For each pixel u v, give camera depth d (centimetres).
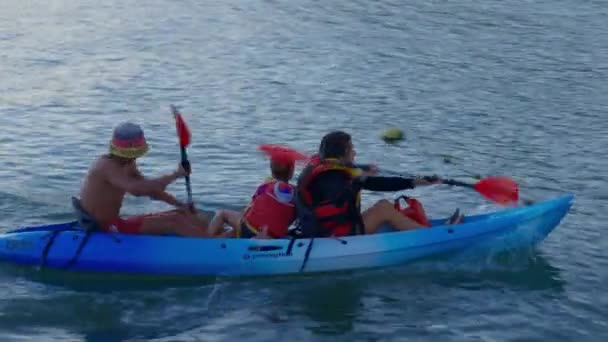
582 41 3031
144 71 2548
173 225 1362
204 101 2311
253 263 1334
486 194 1399
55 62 2598
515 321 1243
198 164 1873
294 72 2597
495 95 2442
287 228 1366
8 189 1673
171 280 1338
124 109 2223
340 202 1341
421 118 2238
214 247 1332
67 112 2178
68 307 1251
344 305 1276
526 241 1425
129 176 1313
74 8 3266
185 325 1212
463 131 2148
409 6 3475
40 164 1825
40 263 1344
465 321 1240
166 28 3044
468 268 1393
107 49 2758
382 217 1387
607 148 2045
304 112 2253
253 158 1917
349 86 2481
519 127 2186
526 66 2731
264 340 1179
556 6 3531
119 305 1263
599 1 3631
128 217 1387
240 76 2541
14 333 1176
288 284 1331
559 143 2077
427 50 2875
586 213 1655
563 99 2423
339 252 1341
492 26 3200
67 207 1599
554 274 1388
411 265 1379
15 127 2053
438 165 1916
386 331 1209
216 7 3378
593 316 1265
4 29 2939
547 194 1756
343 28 3122
